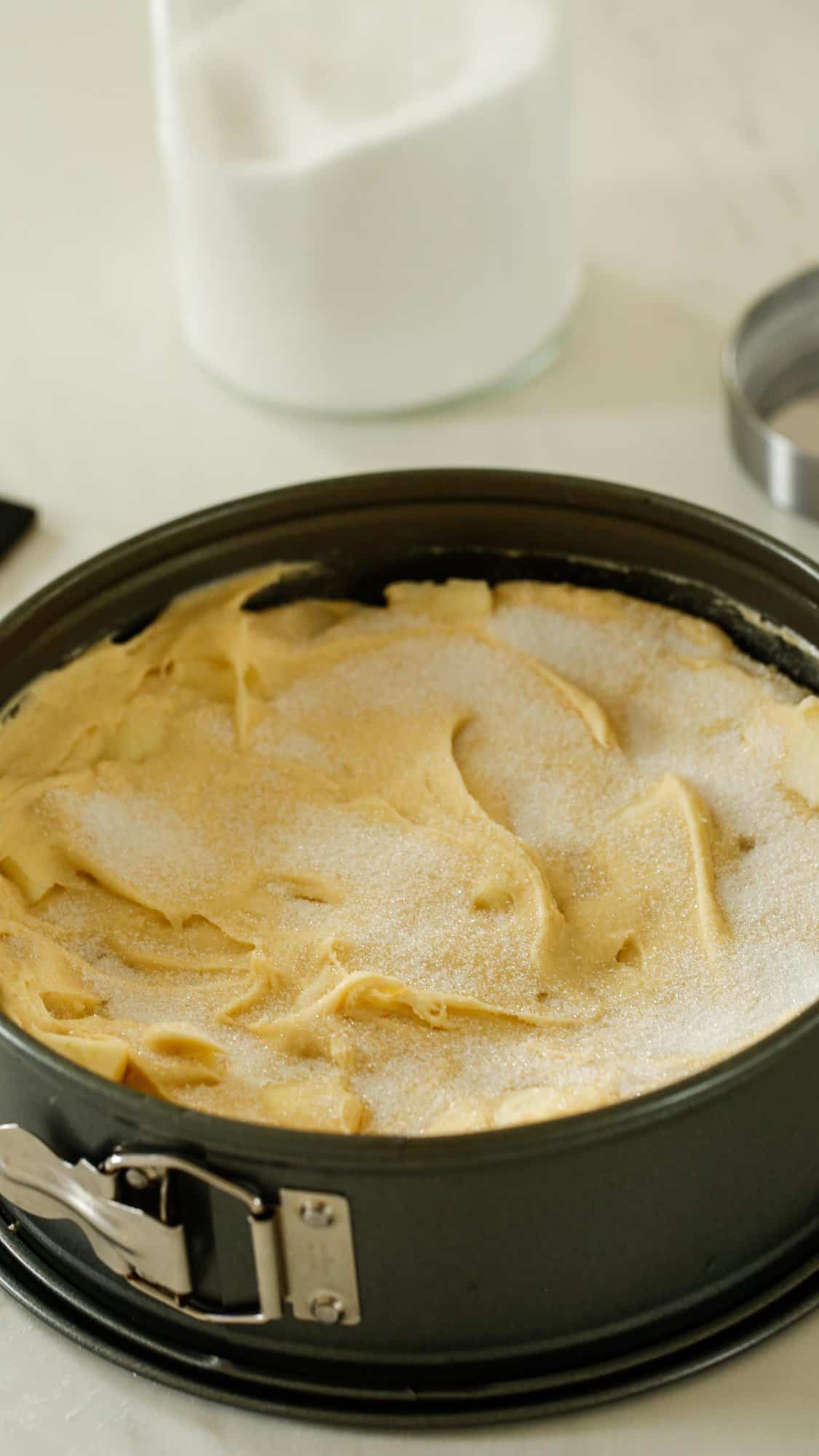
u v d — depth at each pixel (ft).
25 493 3.12
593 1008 2.37
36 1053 2.16
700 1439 2.25
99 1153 2.19
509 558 2.72
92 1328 2.33
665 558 2.67
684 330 3.29
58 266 3.47
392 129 2.95
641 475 3.09
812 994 2.35
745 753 2.58
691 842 2.49
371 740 2.63
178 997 2.41
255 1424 2.27
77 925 2.48
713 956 2.40
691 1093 2.11
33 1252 2.37
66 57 3.83
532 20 3.02
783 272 3.38
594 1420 2.26
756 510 3.03
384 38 3.00
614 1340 2.26
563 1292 2.20
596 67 3.71
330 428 3.18
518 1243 2.16
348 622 2.73
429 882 2.48
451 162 2.99
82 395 3.26
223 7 2.99
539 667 2.66
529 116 3.02
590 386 3.22
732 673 2.64
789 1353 2.30
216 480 3.11
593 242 3.44
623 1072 2.27
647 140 3.59
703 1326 2.28
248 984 2.41
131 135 3.68
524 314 3.16
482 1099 2.28
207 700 2.67
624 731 2.63
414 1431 2.26
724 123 3.61
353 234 3.01
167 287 3.42
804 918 2.42
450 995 2.36
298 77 3.00
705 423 3.15
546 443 3.14
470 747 2.62
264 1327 2.24
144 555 2.63
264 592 2.72
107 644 2.65
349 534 2.70
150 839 2.54
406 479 2.67
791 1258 2.32
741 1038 2.31
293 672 2.69
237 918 2.47
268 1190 2.13
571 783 2.57
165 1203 2.16
